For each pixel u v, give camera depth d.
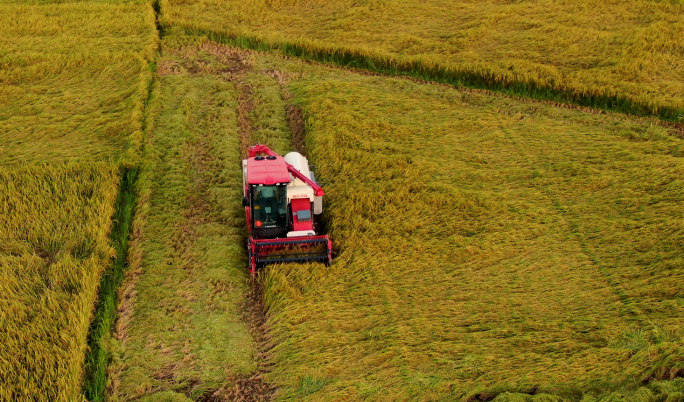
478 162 16.33
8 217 13.68
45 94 20.11
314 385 9.77
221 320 11.32
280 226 12.93
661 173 15.05
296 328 10.99
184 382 9.98
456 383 9.59
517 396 9.15
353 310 11.34
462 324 10.88
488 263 12.50
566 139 17.12
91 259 12.25
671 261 12.02
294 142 18.19
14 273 11.99
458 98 19.98
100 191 14.68
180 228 13.94
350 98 19.83
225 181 15.89
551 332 10.54
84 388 9.80
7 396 9.25
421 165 15.98
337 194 14.95
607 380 9.52
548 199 14.54
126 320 11.27
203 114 19.28
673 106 18.09
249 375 10.21
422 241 13.18
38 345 10.20
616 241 12.92
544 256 12.59
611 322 10.66
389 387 9.62
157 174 15.98
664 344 9.91
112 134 17.70
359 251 12.84
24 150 16.67
